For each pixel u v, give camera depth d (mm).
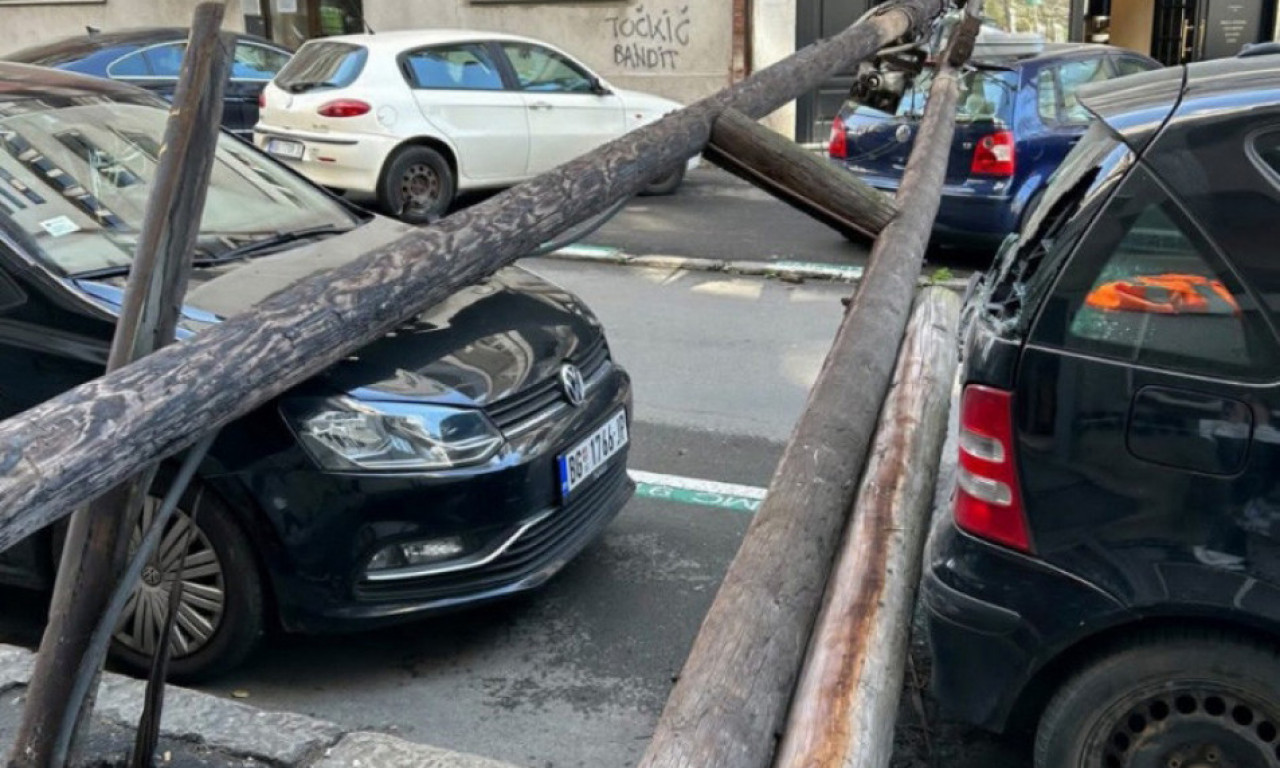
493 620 3836
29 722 2039
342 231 4246
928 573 2721
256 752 2799
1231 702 2424
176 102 1872
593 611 3893
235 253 3838
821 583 2252
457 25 14797
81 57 10680
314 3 15383
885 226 3674
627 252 9266
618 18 14031
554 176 2578
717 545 4371
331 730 2900
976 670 2619
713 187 12352
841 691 2014
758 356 6797
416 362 3432
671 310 7785
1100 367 2459
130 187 3908
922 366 3332
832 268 8609
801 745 1902
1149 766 2506
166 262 1864
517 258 2420
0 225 3449
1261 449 2336
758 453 5332
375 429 3240
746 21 13617
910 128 8438
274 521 3201
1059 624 2506
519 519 3439
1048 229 2814
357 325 1886
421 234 2146
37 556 3412
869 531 2492
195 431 1576
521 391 3516
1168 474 2404
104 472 1417
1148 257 2475
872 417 2746
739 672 1929
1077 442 2475
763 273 8672
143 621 3391
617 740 3227
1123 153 2576
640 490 4895
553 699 3416
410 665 3592
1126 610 2443
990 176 8172
